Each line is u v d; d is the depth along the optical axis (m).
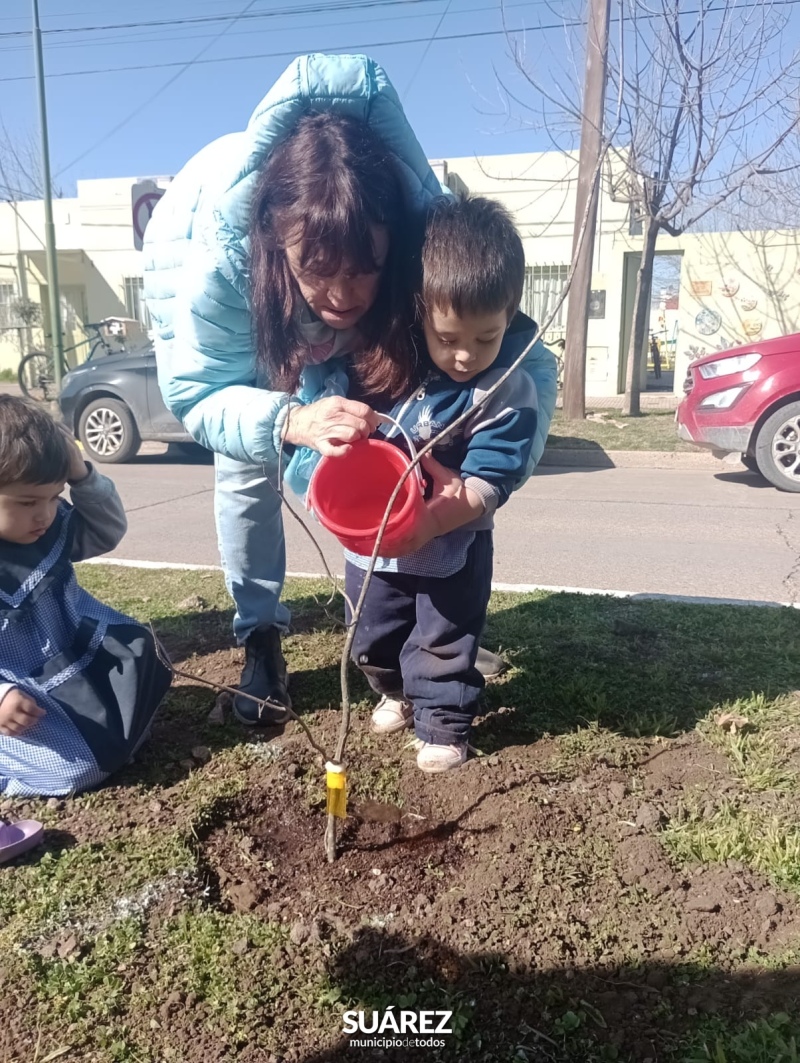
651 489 7.50
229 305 2.11
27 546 2.22
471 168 15.78
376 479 1.97
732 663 3.00
